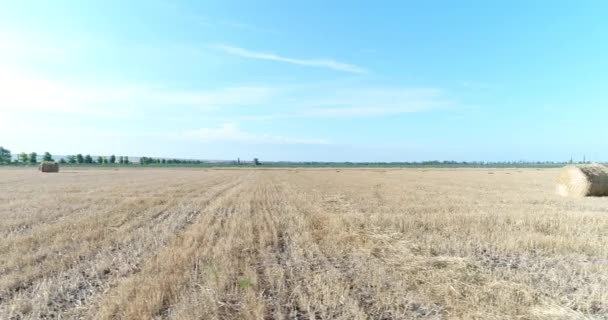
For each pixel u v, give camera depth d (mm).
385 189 24797
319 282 5688
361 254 7547
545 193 21906
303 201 17109
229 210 14070
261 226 10594
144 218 12016
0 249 7875
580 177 19500
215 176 45281
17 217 11953
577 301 5156
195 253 7398
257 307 4695
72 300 5191
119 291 5254
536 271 6582
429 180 37438
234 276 6090
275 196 19578
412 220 11289
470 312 4758
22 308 4828
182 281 5699
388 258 7352
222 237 9055
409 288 5652
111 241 8672
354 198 18469
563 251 7930
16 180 31625
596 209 14273
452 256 7562
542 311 4859
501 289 5582
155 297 5012
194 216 12633
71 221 11211
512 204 15859
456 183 32062
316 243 8531
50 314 4742
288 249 8016
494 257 7500
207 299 5031
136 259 7145
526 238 8664
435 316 4676
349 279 6004
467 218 11672
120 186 25641
